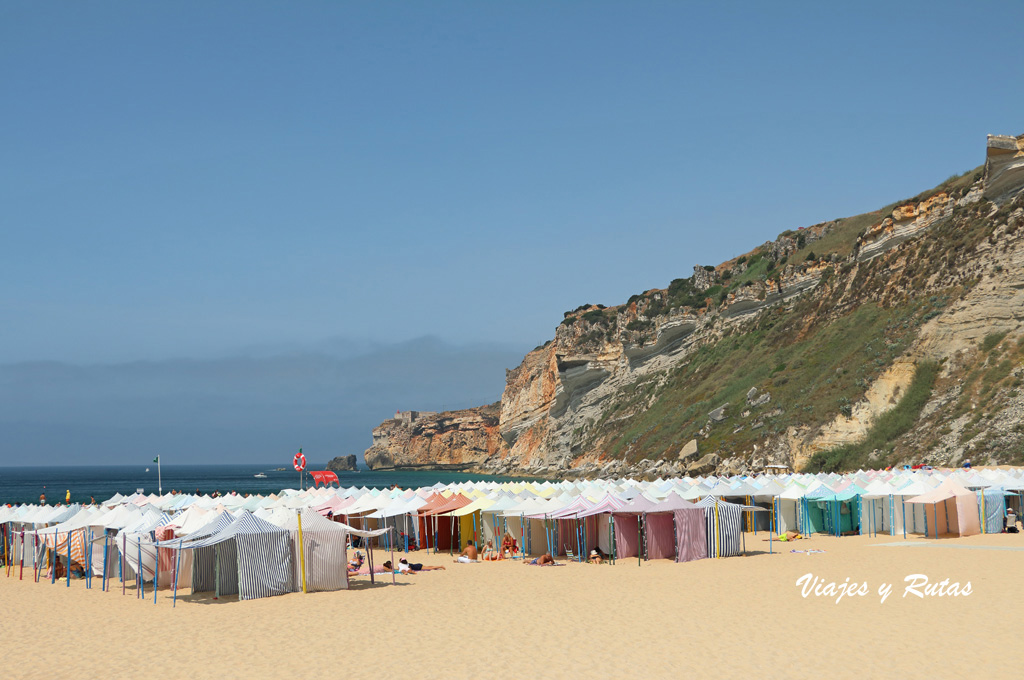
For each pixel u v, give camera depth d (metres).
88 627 27.22
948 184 99.25
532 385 176.75
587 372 151.50
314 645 23.34
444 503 49.31
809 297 115.50
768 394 95.12
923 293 88.38
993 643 21.22
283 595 31.92
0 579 40.31
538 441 164.75
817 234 139.25
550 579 35.00
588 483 57.88
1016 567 33.00
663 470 93.94
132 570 38.03
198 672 20.80
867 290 99.31
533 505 45.38
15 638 25.89
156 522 38.03
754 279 134.88
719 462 88.31
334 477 66.12
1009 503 49.62
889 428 75.56
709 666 20.03
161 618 28.19
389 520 51.25
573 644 22.75
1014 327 74.69
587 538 42.28
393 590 32.81
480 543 46.53
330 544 33.25
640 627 24.66
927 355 79.56
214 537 31.42
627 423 129.12
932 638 21.98
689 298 145.62
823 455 78.56
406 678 19.72
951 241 89.12
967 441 65.75
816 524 51.56
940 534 46.59
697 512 40.59
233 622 26.94
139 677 20.52
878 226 103.25
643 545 41.00
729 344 122.62
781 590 30.14
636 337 142.75
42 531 39.91
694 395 114.69
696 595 29.77
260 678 20.03
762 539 49.25
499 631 24.64
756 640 22.52
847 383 84.50
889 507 49.38
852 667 19.50
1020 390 66.88
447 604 29.33
